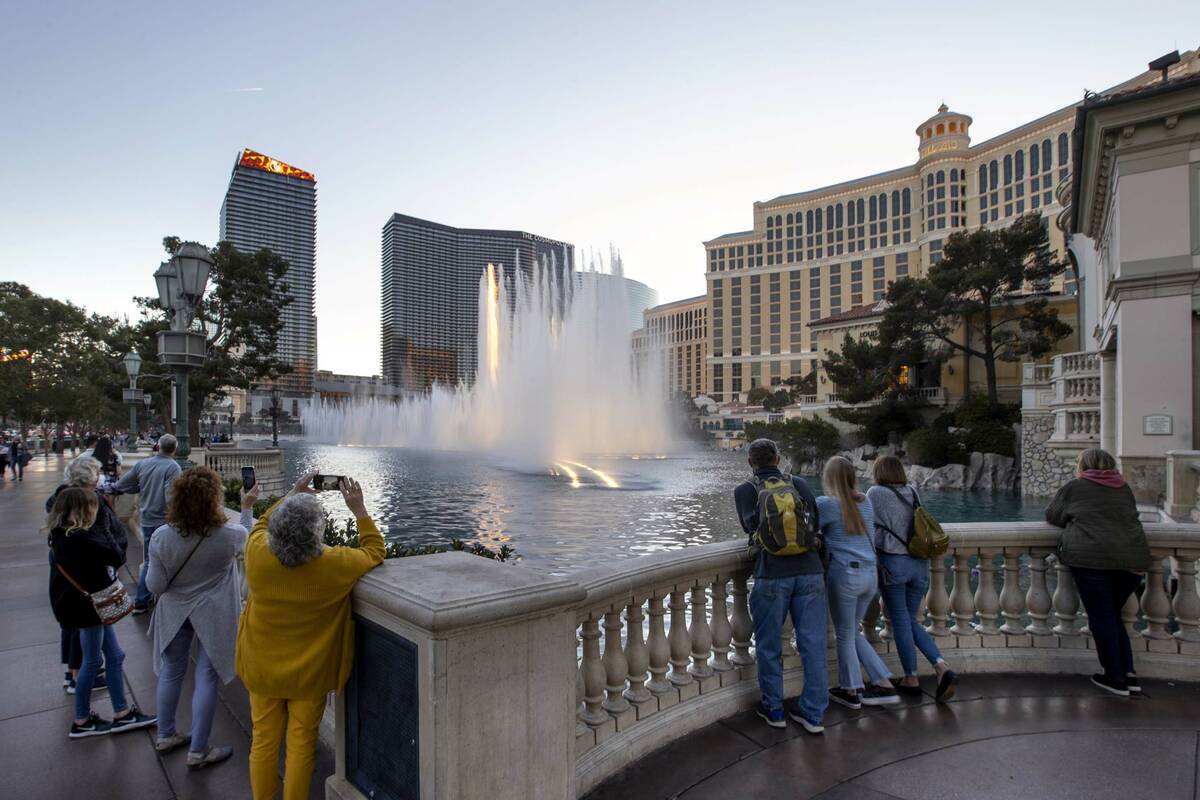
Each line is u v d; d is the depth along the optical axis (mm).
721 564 4078
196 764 3662
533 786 2564
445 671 2291
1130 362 16422
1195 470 12398
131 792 3414
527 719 2547
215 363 33031
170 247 32219
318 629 2764
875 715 4016
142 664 5434
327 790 2990
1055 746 3582
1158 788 3137
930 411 45969
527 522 19625
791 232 140500
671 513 21547
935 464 38312
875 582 4145
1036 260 41469
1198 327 15789
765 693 3865
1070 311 45688
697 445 89688
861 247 130750
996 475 35875
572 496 25359
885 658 4758
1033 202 104812
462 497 24938
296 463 43562
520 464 41438
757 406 116688
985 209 112750
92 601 4020
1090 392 23000
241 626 2906
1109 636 4297
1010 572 4938
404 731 2479
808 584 3797
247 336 34344
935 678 4617
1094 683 4469
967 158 115438
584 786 3102
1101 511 4316
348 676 2846
